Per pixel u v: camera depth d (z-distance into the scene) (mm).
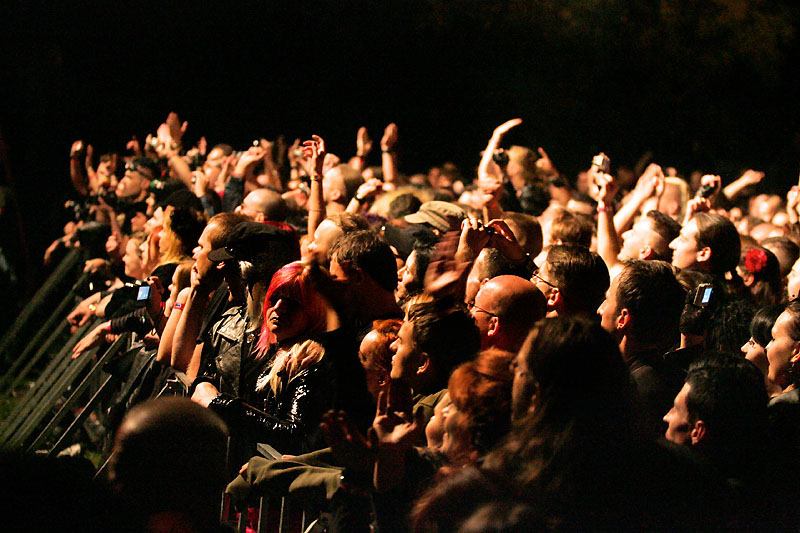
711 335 4355
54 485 2027
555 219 5465
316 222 5758
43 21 21969
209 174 11141
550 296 3895
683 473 2445
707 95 24922
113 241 8648
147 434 2283
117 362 5434
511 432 2492
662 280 3723
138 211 10086
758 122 24797
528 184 9125
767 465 2932
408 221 5512
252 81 24516
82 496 2049
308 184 10453
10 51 21203
